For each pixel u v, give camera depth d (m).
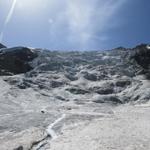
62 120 44.88
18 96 74.94
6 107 61.62
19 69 108.88
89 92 89.56
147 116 44.50
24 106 65.75
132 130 34.03
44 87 89.00
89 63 121.12
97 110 62.72
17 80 90.31
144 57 119.25
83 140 31.02
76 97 83.38
